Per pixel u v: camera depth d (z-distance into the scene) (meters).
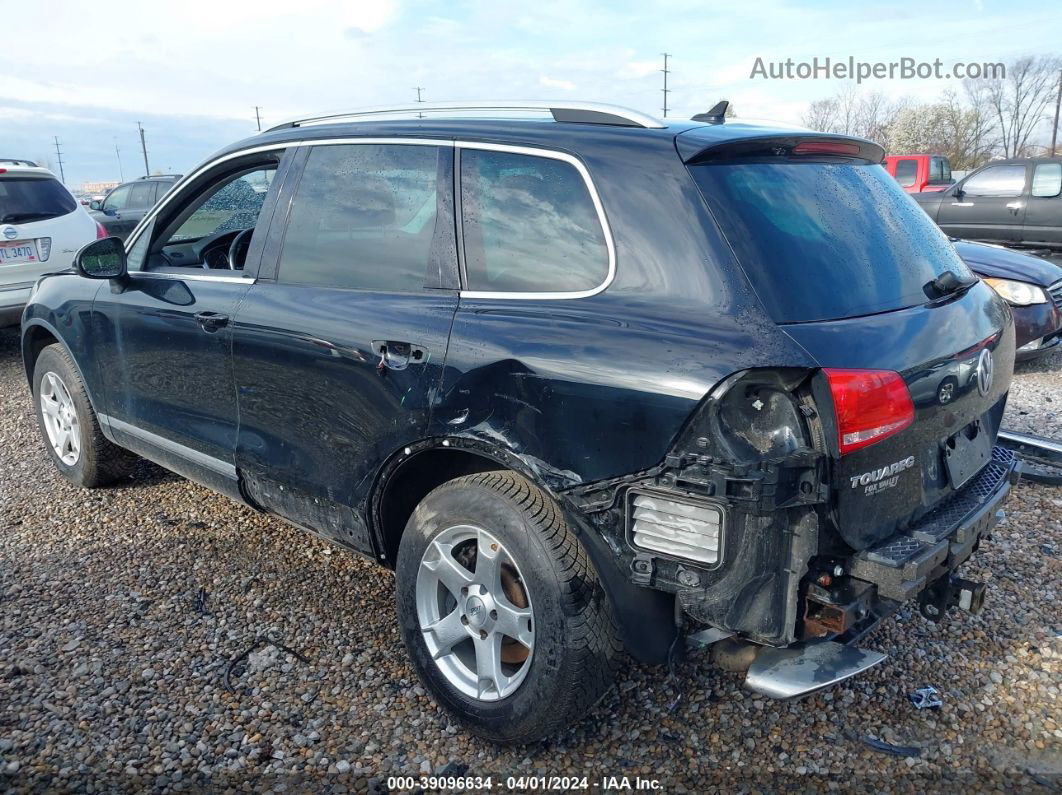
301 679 3.06
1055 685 2.95
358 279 3.04
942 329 2.50
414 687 3.02
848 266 2.45
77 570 3.87
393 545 3.05
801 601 2.23
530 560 2.44
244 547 4.09
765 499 2.09
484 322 2.61
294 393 3.14
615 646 2.46
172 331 3.68
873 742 2.69
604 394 2.29
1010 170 12.41
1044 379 6.96
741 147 2.53
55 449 4.93
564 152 2.62
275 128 3.64
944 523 2.48
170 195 3.95
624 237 2.45
